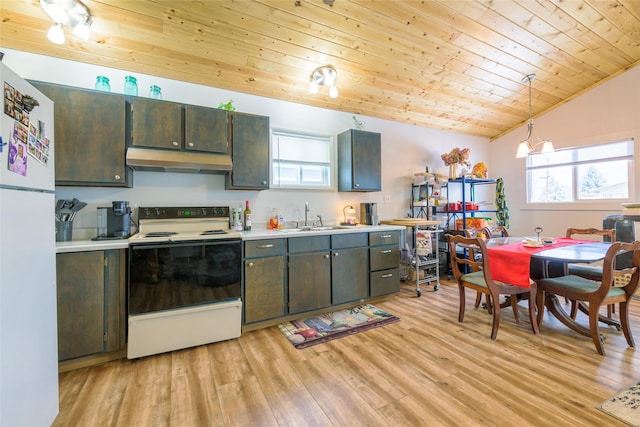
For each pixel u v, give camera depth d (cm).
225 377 180
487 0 237
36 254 125
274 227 310
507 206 503
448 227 441
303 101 338
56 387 143
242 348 218
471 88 365
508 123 481
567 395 156
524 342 219
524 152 325
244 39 241
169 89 273
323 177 363
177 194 271
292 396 161
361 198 386
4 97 103
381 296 322
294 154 344
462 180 407
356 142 343
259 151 279
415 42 272
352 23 240
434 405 151
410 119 418
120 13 204
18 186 112
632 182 374
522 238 310
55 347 142
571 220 431
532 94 402
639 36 308
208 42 239
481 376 176
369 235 311
